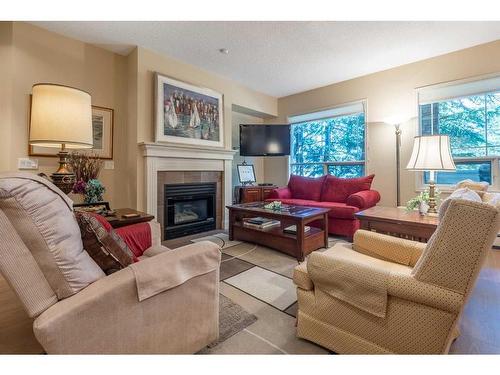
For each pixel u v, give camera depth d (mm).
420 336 1071
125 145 3502
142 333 1060
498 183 3215
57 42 2941
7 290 2021
